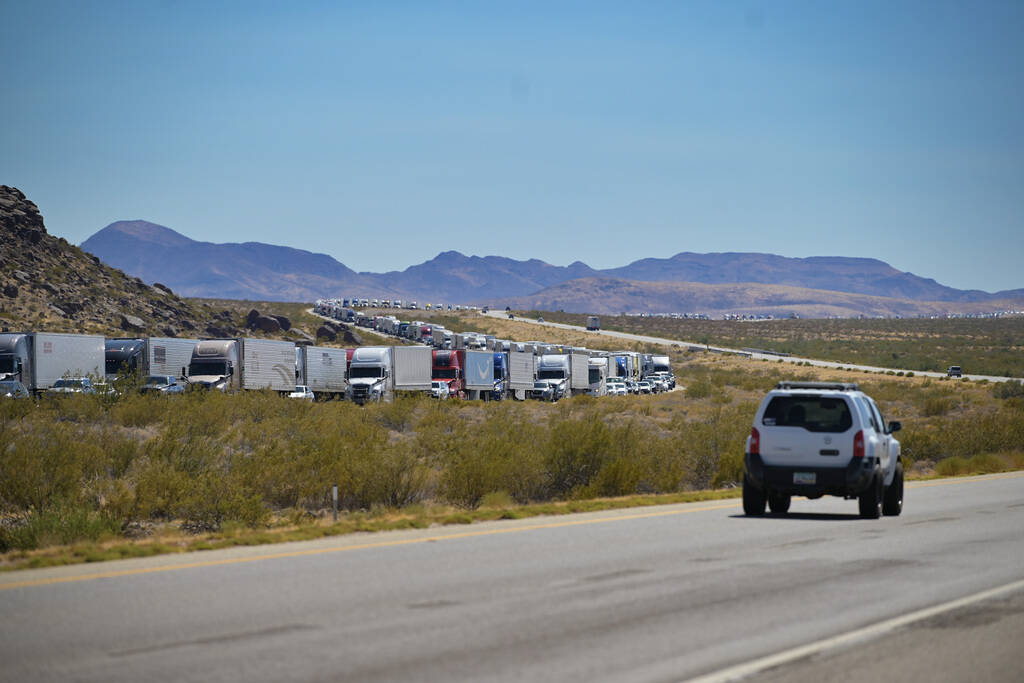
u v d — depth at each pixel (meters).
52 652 27.34
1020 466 123.25
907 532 54.38
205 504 63.53
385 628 30.25
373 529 54.59
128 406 130.25
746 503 63.34
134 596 35.06
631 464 82.62
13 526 61.34
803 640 29.02
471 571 40.56
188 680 24.67
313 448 84.88
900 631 30.27
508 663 26.30
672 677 25.06
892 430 66.88
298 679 24.77
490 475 74.44
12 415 115.81
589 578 39.00
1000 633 30.08
